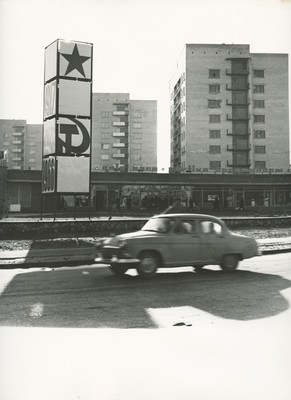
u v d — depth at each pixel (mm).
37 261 12500
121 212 39719
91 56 20859
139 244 9648
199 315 6359
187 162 72750
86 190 20625
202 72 73688
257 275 10219
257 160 74250
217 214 37125
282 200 48375
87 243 17188
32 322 5973
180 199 46500
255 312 6488
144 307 6938
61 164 20188
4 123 109312
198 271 10945
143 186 45719
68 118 20375
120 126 94812
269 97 74812
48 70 20875
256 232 22219
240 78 74188
